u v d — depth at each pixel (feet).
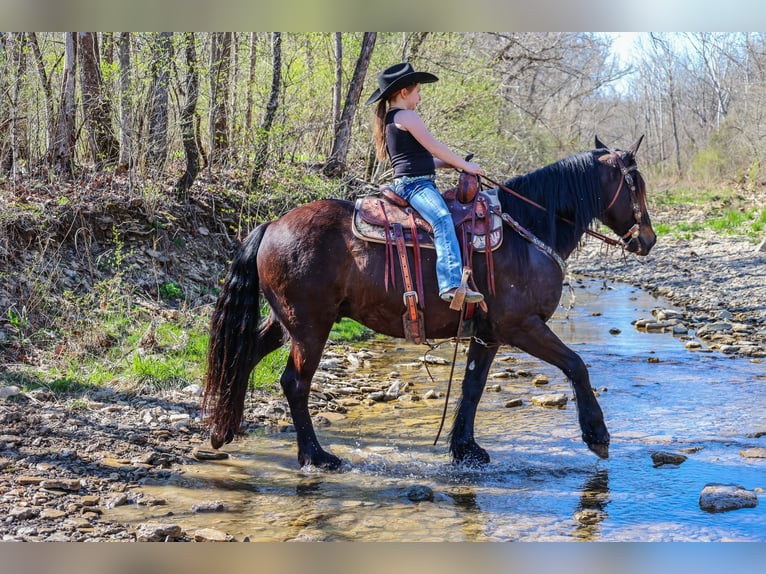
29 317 23.49
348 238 16.52
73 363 21.80
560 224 17.79
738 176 115.96
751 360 27.53
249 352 17.04
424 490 15.30
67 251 27.71
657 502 15.10
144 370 21.58
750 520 14.20
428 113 45.62
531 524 14.03
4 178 28.71
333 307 16.74
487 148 50.21
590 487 15.94
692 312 37.47
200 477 16.15
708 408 21.65
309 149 44.70
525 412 21.50
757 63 114.11
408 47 46.93
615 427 20.04
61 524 13.25
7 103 29.53
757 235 59.57
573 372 16.87
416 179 16.38
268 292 17.02
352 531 13.60
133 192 31.30
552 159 74.38
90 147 34.22
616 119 183.73
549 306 16.88
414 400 22.71
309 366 16.80
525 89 76.84
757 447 18.29
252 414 20.57
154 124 32.58
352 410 21.66
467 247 16.14
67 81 31.48
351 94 41.11
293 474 16.58
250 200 34.65
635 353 28.99
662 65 158.20
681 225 70.59
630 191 17.88
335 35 41.75
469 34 52.49
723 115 148.15
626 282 48.49
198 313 27.86
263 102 38.63
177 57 33.81
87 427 18.08
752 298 38.70
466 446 17.25
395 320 16.67
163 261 30.12
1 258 25.22
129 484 15.43
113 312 25.39
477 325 16.85
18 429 17.43
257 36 40.93
